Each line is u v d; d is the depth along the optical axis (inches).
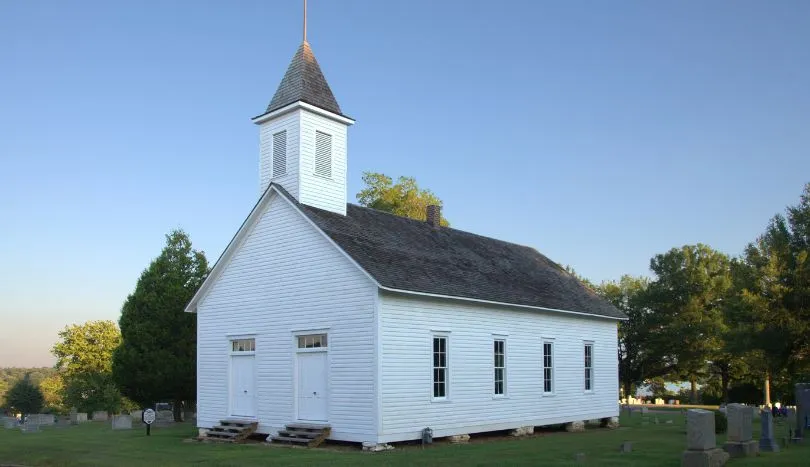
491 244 1332.4
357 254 881.5
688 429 624.4
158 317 1530.5
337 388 876.6
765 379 2012.8
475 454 762.8
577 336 1250.6
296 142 984.9
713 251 2458.2
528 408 1093.1
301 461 706.2
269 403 962.7
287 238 972.6
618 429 1219.9
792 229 1622.8
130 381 1525.6
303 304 934.4
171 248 1603.1
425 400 898.7
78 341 2787.9
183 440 1002.1
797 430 884.6
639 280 2726.4
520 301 1082.7
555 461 685.9
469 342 989.8
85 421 1733.5
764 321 1537.9
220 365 1046.4
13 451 868.6
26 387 2706.7
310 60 1047.0
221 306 1062.4
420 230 1157.1
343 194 1037.8
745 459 669.3
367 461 697.0
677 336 2289.6
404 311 884.0
